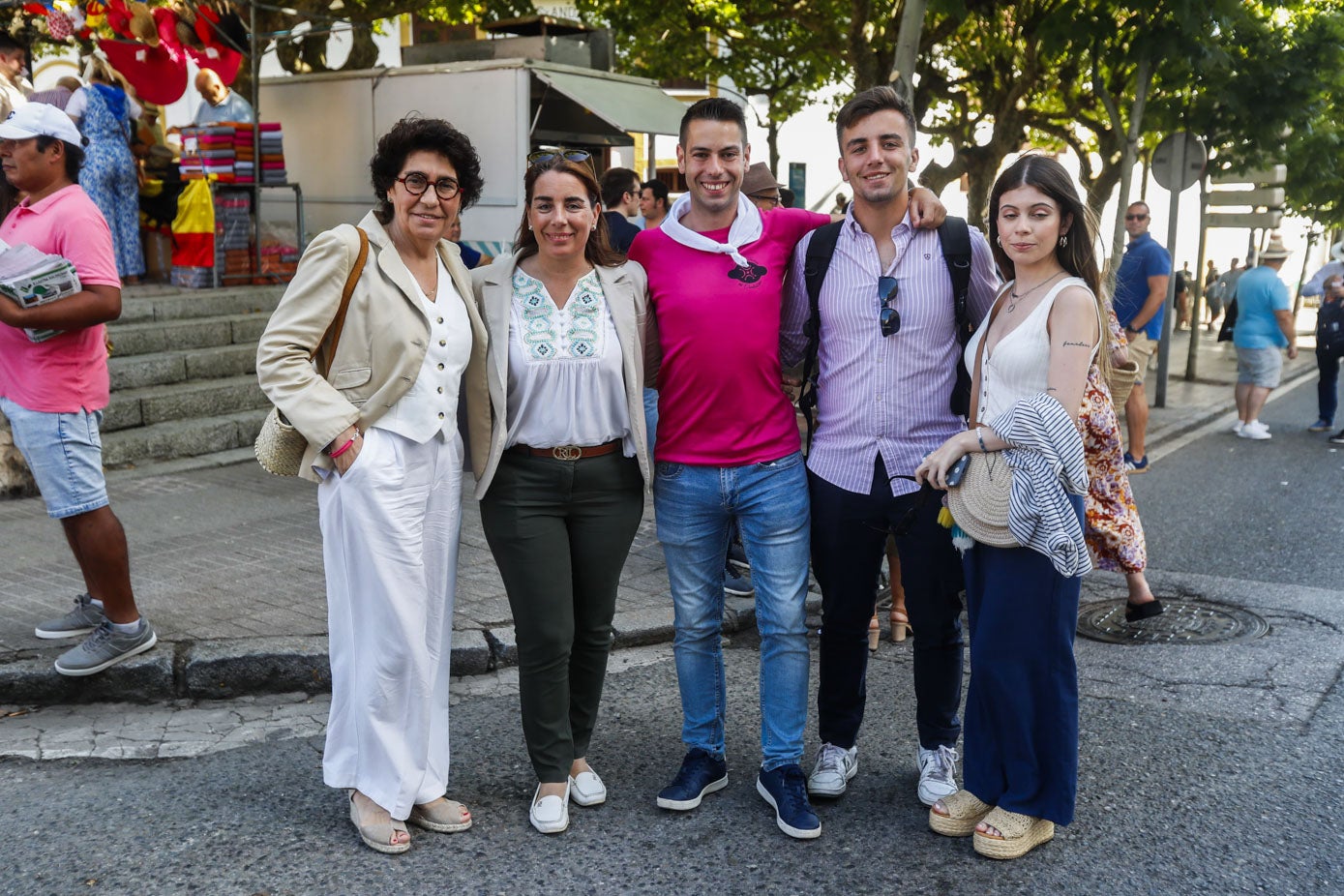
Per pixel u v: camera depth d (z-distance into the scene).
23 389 4.28
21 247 4.15
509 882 3.28
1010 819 3.43
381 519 3.33
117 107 9.76
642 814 3.70
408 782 3.46
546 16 11.44
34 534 6.30
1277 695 4.71
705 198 3.55
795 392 3.99
